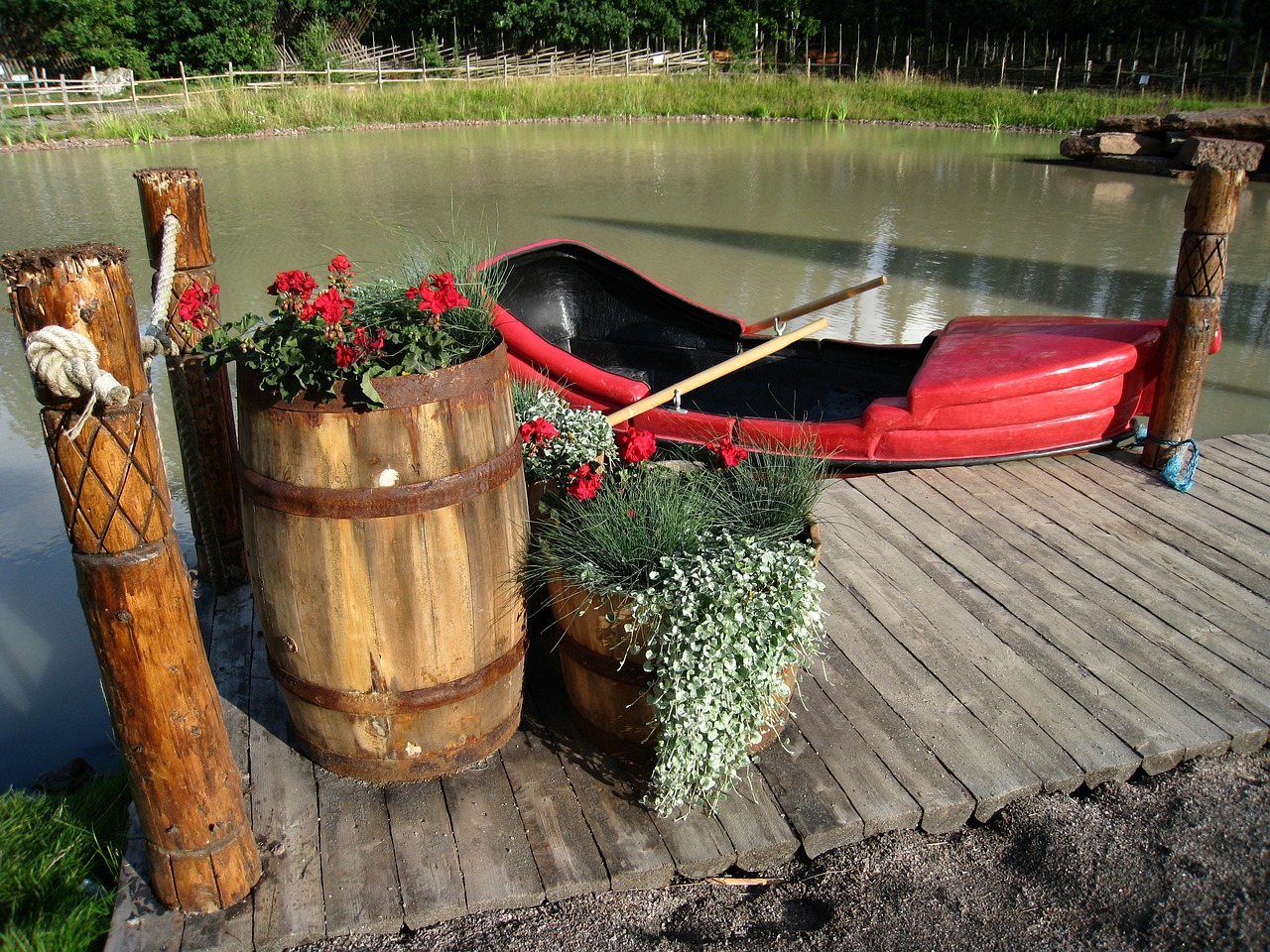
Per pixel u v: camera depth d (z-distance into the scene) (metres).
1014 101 21.16
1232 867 2.75
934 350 5.26
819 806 2.93
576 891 2.70
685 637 2.70
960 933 2.59
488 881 2.69
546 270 6.19
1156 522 4.59
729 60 29.36
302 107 20.94
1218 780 3.10
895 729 3.25
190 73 27.59
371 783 3.03
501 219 11.96
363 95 22.11
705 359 6.09
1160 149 15.73
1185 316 4.79
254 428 2.68
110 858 2.90
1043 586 4.06
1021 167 15.94
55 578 4.86
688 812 2.91
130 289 2.21
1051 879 2.75
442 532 2.69
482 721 3.03
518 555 2.96
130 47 27.50
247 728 3.27
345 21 31.80
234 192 13.66
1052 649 3.66
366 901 2.63
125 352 2.18
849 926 2.62
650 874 2.73
